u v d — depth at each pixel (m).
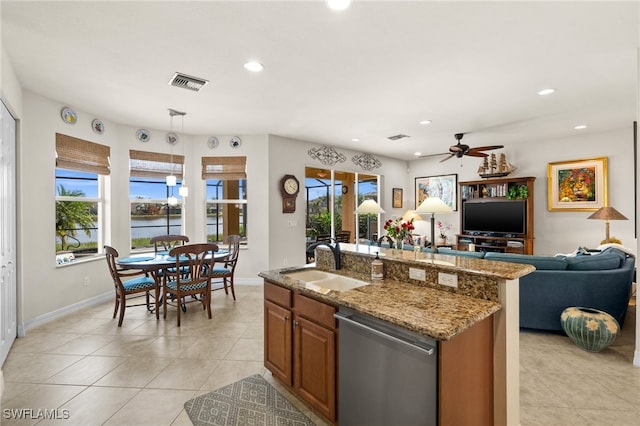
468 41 2.30
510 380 1.63
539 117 4.18
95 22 2.07
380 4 1.88
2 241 2.62
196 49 2.43
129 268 3.37
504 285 1.60
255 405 2.05
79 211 4.09
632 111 3.92
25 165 3.27
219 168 5.18
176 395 2.15
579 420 1.90
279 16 2.01
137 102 3.63
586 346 2.77
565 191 5.32
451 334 1.24
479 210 6.22
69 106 3.76
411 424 1.38
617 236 4.85
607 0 1.83
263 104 3.70
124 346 2.88
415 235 7.12
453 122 4.42
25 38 2.27
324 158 5.96
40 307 3.44
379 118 4.23
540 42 2.31
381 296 1.73
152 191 4.90
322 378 1.85
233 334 3.17
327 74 2.88
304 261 5.63
